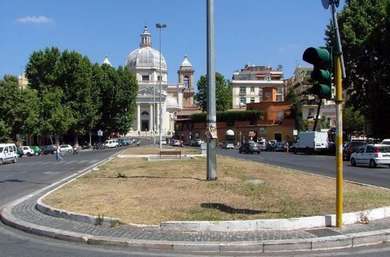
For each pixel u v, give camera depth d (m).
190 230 10.59
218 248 9.39
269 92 130.75
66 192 16.58
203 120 129.50
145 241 9.75
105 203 13.67
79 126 95.31
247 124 113.00
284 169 26.09
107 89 104.81
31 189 21.06
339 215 10.69
